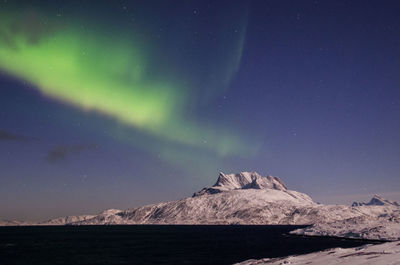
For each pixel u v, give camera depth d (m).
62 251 116.38
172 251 109.62
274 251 100.44
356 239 151.25
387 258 26.53
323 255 36.91
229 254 94.38
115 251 113.62
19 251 118.38
